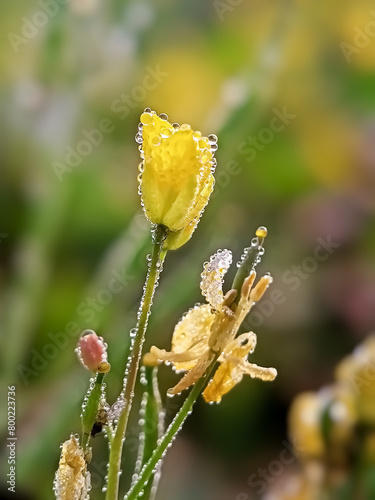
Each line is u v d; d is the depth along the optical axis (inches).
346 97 13.2
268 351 11.8
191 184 5.3
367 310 12.2
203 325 5.5
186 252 10.8
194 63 12.5
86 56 10.0
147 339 9.0
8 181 10.9
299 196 12.9
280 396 11.3
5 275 10.9
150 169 5.4
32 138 10.5
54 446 8.4
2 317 9.8
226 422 11.0
